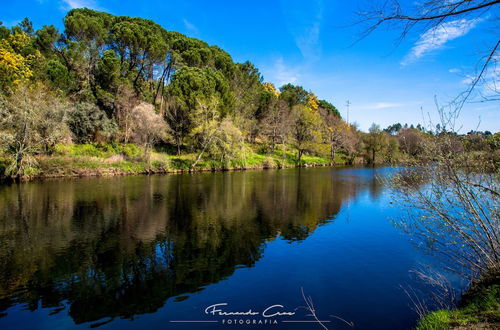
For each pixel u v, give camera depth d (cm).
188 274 778
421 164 618
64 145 3075
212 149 3816
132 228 1187
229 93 4462
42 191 1989
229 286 710
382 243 1011
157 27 5075
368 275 759
